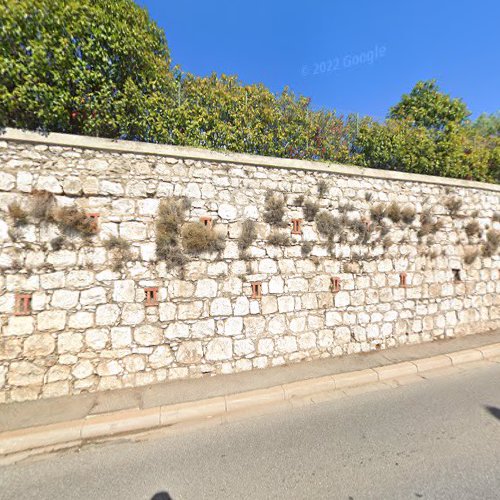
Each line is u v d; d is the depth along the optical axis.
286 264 5.18
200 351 4.58
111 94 4.43
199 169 4.79
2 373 3.78
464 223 6.80
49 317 3.98
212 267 4.73
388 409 3.61
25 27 3.69
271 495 2.29
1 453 2.95
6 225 3.88
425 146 6.89
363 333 5.64
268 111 6.03
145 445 3.05
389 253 5.98
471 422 3.24
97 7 4.09
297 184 5.38
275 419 3.47
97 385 4.11
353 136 7.29
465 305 6.64
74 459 2.86
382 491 2.29
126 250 4.32
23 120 4.11
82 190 4.20
